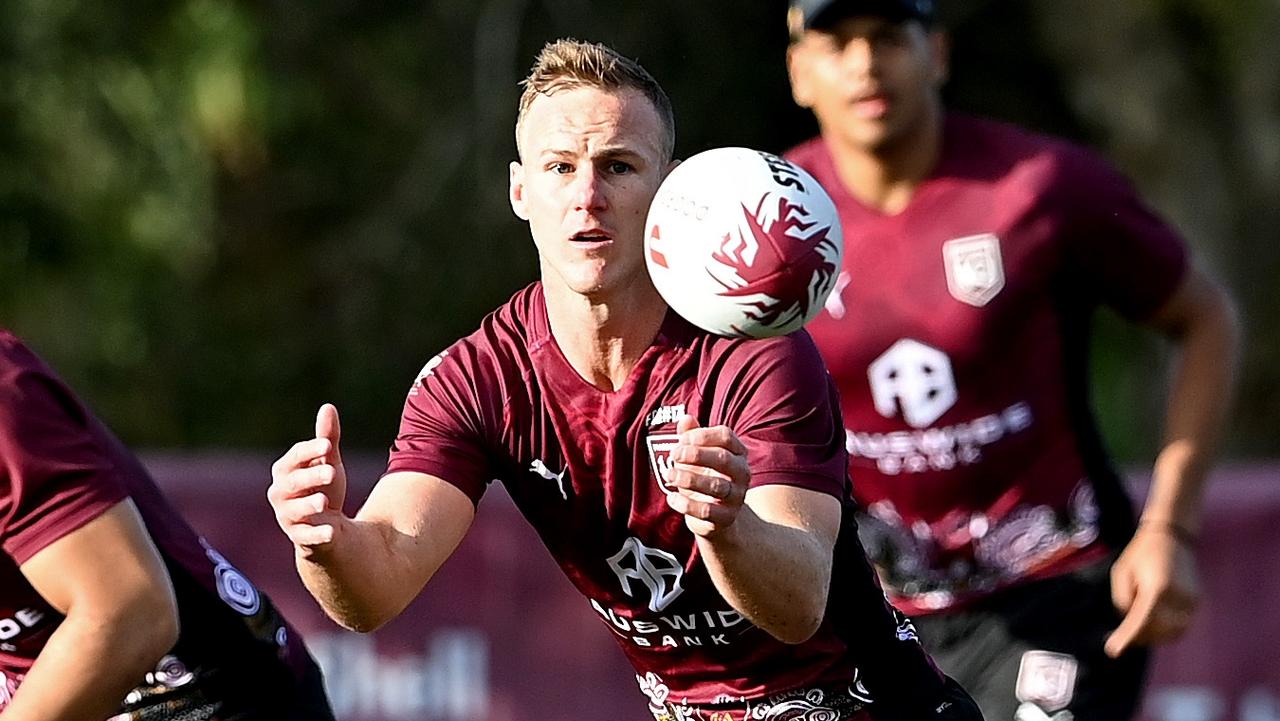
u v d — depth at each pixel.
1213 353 20.28
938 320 19.69
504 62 45.56
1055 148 19.95
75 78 45.25
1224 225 45.41
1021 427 19.88
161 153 45.53
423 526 13.83
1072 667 19.95
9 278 46.97
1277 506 26.08
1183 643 26.17
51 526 12.69
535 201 13.55
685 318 13.11
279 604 26.36
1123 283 20.06
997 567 20.23
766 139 47.38
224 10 45.06
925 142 19.70
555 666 26.56
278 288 49.41
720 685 15.48
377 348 49.06
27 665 14.28
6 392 12.88
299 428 49.78
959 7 48.31
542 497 14.55
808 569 12.88
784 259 12.69
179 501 26.25
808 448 13.59
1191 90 45.28
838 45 19.44
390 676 26.48
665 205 12.95
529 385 14.23
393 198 47.75
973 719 16.05
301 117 47.16
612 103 13.37
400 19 47.41
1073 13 45.75
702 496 12.09
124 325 48.12
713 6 46.38
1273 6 44.59
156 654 12.80
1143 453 46.84
